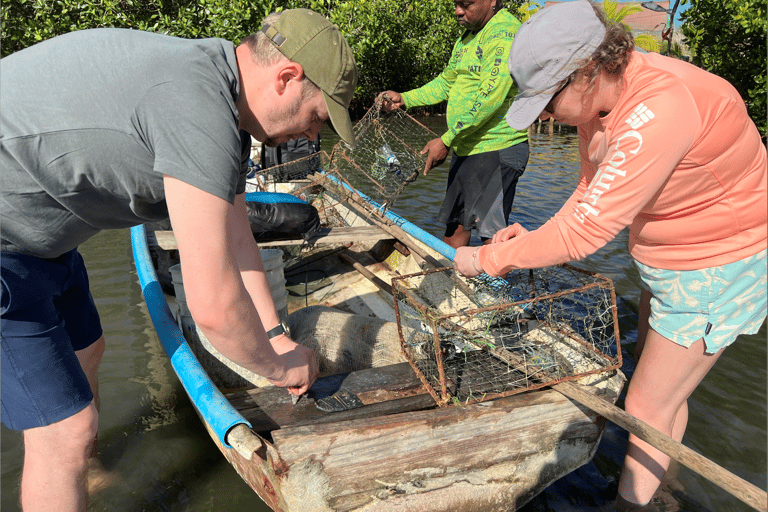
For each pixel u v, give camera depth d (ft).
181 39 4.13
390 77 69.87
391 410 6.12
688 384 6.01
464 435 5.87
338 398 6.24
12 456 7.69
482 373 6.88
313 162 19.08
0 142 3.91
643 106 4.71
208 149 3.63
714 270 5.45
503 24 10.29
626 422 5.44
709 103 4.80
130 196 4.29
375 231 13.01
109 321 11.78
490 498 6.32
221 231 3.78
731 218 5.24
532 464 6.44
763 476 7.49
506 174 11.34
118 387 9.37
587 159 6.51
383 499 5.73
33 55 4.00
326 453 5.27
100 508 6.71
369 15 60.39
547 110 5.28
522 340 7.66
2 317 4.51
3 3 38.01
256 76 4.13
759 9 41.60
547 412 6.22
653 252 5.83
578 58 4.63
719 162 4.96
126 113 3.79
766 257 5.39
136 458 7.63
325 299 12.37
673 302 5.76
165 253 11.60
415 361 7.15
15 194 4.15
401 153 16.16
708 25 46.16
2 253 4.43
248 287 5.82
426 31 71.87
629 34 4.70
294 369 5.41
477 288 8.98
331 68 4.09
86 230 4.78
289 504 5.30
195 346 7.77
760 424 8.70
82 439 5.02
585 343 7.60
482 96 10.37
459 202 12.21
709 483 7.28
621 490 6.79
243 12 43.09
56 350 4.89
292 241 12.41
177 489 7.09
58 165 3.97
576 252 5.19
